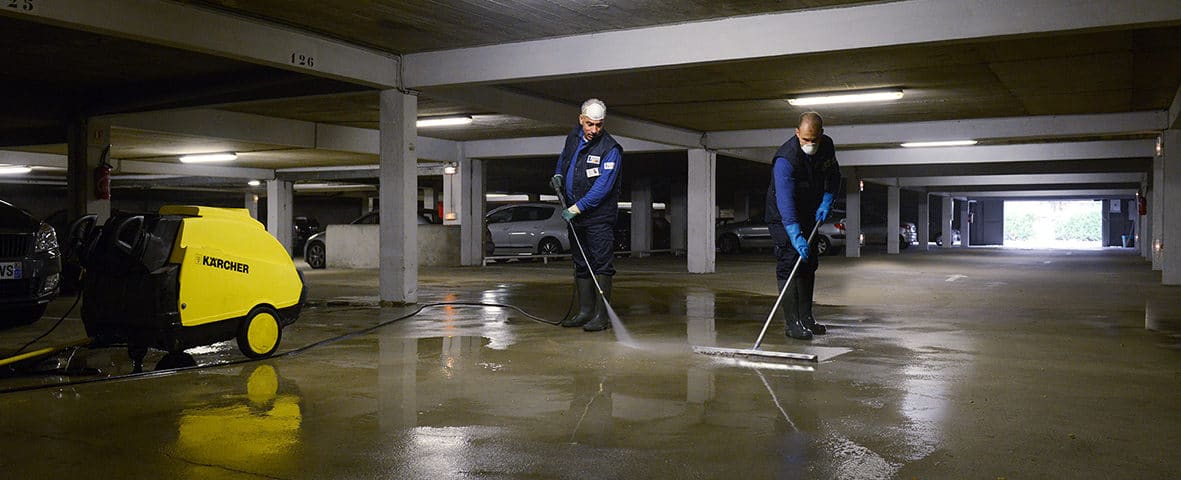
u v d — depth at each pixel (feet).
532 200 109.40
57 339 23.39
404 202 31.94
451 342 21.88
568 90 37.22
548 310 30.07
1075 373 17.26
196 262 17.78
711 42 26.40
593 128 23.32
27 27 26.76
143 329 17.62
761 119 46.47
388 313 29.17
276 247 19.83
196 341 17.90
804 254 20.11
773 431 12.60
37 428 12.90
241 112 46.91
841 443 11.96
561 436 12.36
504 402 14.60
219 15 25.50
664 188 101.40
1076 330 24.14
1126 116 43.24
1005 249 115.55
